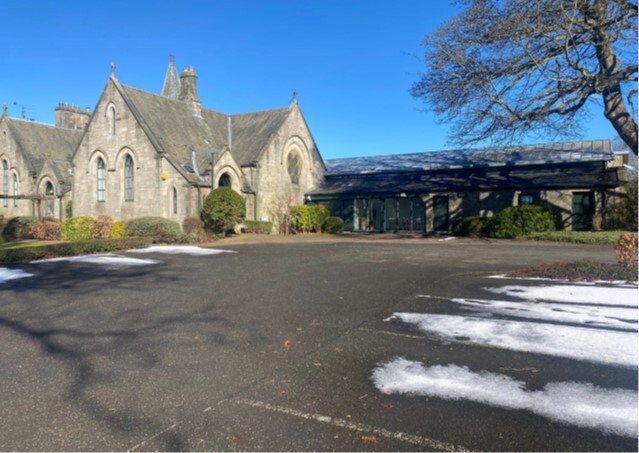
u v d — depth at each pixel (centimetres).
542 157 2817
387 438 339
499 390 420
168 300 834
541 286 883
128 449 327
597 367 470
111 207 2756
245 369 482
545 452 317
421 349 536
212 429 354
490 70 2061
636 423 355
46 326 669
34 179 3419
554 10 1788
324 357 516
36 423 368
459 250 1700
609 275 944
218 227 2347
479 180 2833
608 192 2398
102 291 930
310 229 2964
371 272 1124
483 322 640
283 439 339
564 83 1961
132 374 472
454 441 333
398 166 3381
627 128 2038
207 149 2878
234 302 808
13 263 1420
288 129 3219
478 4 2009
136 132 2634
